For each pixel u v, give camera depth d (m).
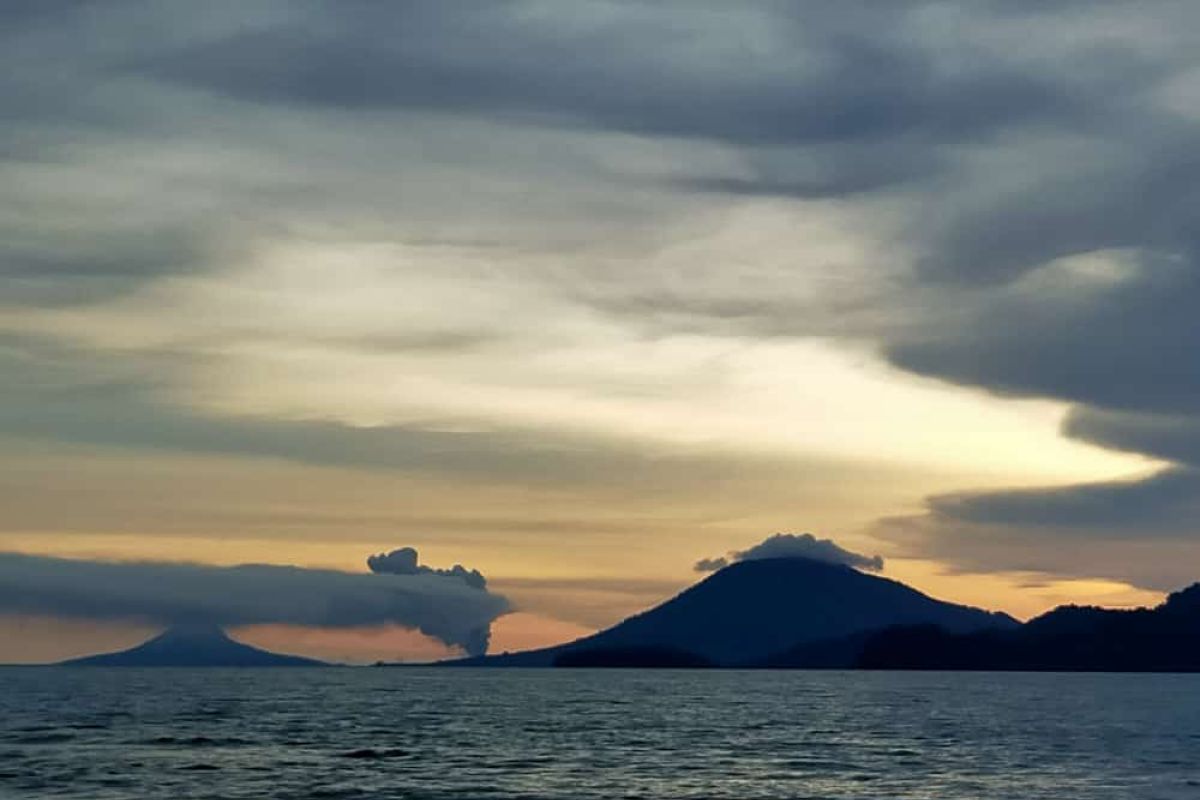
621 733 134.62
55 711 164.38
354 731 131.62
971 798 78.88
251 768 90.56
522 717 166.50
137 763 92.62
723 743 121.12
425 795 77.06
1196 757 106.62
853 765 99.19
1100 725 152.75
